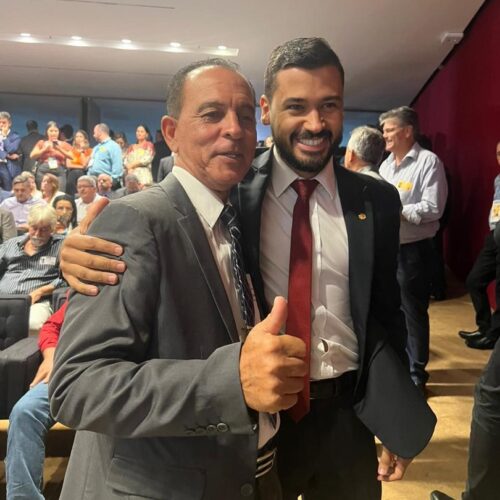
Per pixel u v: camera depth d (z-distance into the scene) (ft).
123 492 2.38
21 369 6.36
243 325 2.62
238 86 2.52
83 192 15.92
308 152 3.33
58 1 14.60
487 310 11.59
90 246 2.25
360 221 3.58
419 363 8.73
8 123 20.26
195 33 16.61
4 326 7.53
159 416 1.99
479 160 16.12
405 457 3.39
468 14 15.78
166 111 2.72
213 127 2.48
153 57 18.45
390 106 24.31
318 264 3.54
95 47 17.65
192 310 2.36
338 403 3.69
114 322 2.15
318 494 3.86
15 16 15.46
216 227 2.69
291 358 1.96
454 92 18.28
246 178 3.64
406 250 8.59
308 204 3.57
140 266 2.23
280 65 3.31
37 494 5.45
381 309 3.82
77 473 2.64
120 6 14.85
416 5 15.16
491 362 4.17
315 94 3.24
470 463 4.40
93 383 2.03
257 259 3.39
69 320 2.22
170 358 2.30
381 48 17.89
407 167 9.17
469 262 17.33
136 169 19.97
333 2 14.85
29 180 16.17
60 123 23.30
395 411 3.45
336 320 3.58
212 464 2.41
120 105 23.50
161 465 2.39
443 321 13.66
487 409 4.17
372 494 3.86
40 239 10.05
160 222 2.35
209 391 1.99
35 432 5.57
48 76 20.74
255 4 14.82
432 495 5.40
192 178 2.63
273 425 2.93
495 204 11.04
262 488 2.86
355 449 3.75
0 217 13.88
